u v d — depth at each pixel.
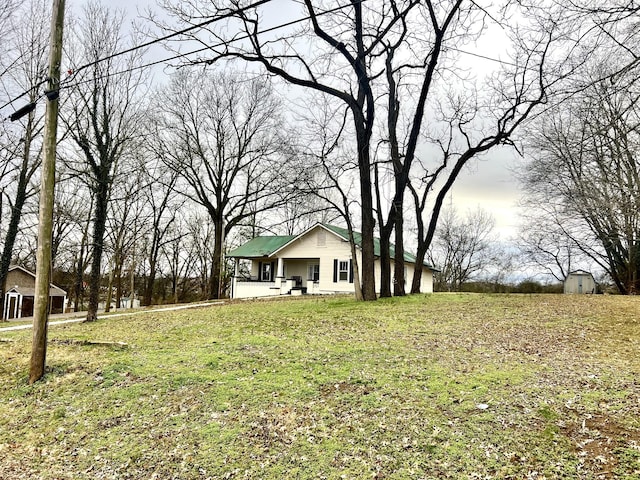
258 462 4.45
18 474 4.70
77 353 8.71
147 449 4.93
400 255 18.19
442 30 12.35
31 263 35.75
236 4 11.02
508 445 4.35
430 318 11.68
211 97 28.80
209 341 9.40
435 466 4.11
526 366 6.88
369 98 14.59
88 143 15.40
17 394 6.88
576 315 11.88
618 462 3.88
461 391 5.80
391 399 5.70
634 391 5.52
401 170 16.20
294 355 7.97
